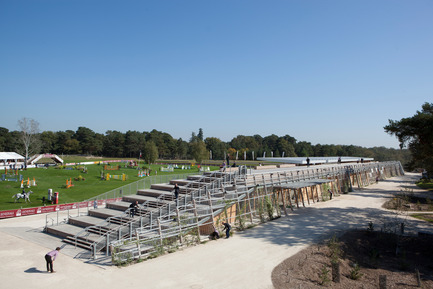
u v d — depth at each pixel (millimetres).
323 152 165625
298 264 17219
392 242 22609
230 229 24703
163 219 22422
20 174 58062
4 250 19594
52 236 23109
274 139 184875
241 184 29125
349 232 24750
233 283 14586
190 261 17562
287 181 34156
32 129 90812
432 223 29094
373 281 16000
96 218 25266
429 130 26359
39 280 14688
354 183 61625
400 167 100938
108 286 14039
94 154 156625
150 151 102000
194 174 40969
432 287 15492
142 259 17703
